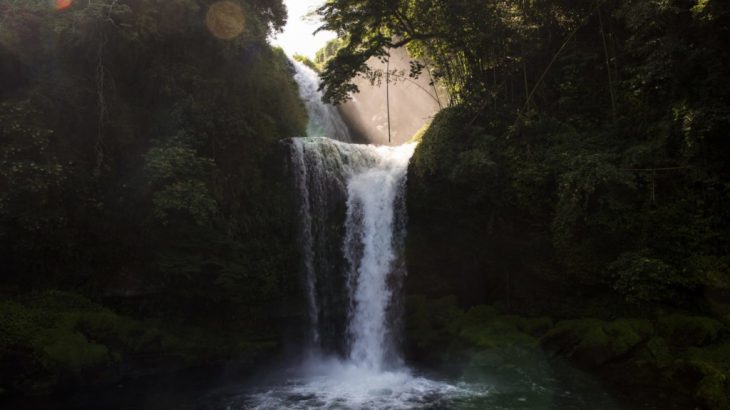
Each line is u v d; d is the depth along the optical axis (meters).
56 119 12.90
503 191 14.81
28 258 12.56
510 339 13.46
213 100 15.63
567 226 12.82
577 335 12.65
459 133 15.81
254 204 16.34
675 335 11.46
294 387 12.92
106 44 13.80
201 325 14.78
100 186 13.66
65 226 12.90
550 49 16.39
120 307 13.77
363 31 17.75
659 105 13.19
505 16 15.74
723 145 11.99
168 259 13.59
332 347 16.53
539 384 12.15
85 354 11.60
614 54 14.80
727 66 12.02
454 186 15.73
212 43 15.92
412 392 12.25
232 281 14.09
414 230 16.91
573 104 15.38
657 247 12.34
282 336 15.70
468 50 17.14
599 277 13.31
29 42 12.67
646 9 11.98
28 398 11.07
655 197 12.48
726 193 11.88
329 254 17.31
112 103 14.05
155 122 14.72
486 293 16.59
